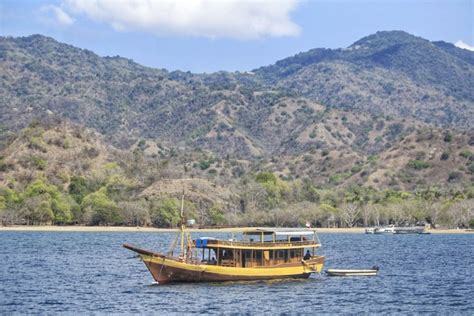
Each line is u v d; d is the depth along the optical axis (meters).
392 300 92.25
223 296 91.50
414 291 100.25
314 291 97.75
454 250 184.25
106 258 147.62
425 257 159.50
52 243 194.12
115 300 89.44
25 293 95.56
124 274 117.19
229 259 100.19
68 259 144.62
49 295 93.81
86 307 85.00
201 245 99.56
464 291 100.69
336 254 167.62
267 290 96.94
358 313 83.31
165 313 81.44
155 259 97.00
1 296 93.06
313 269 107.19
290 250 104.94
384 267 134.00
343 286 103.31
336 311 84.19
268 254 102.62
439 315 82.75
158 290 96.38
